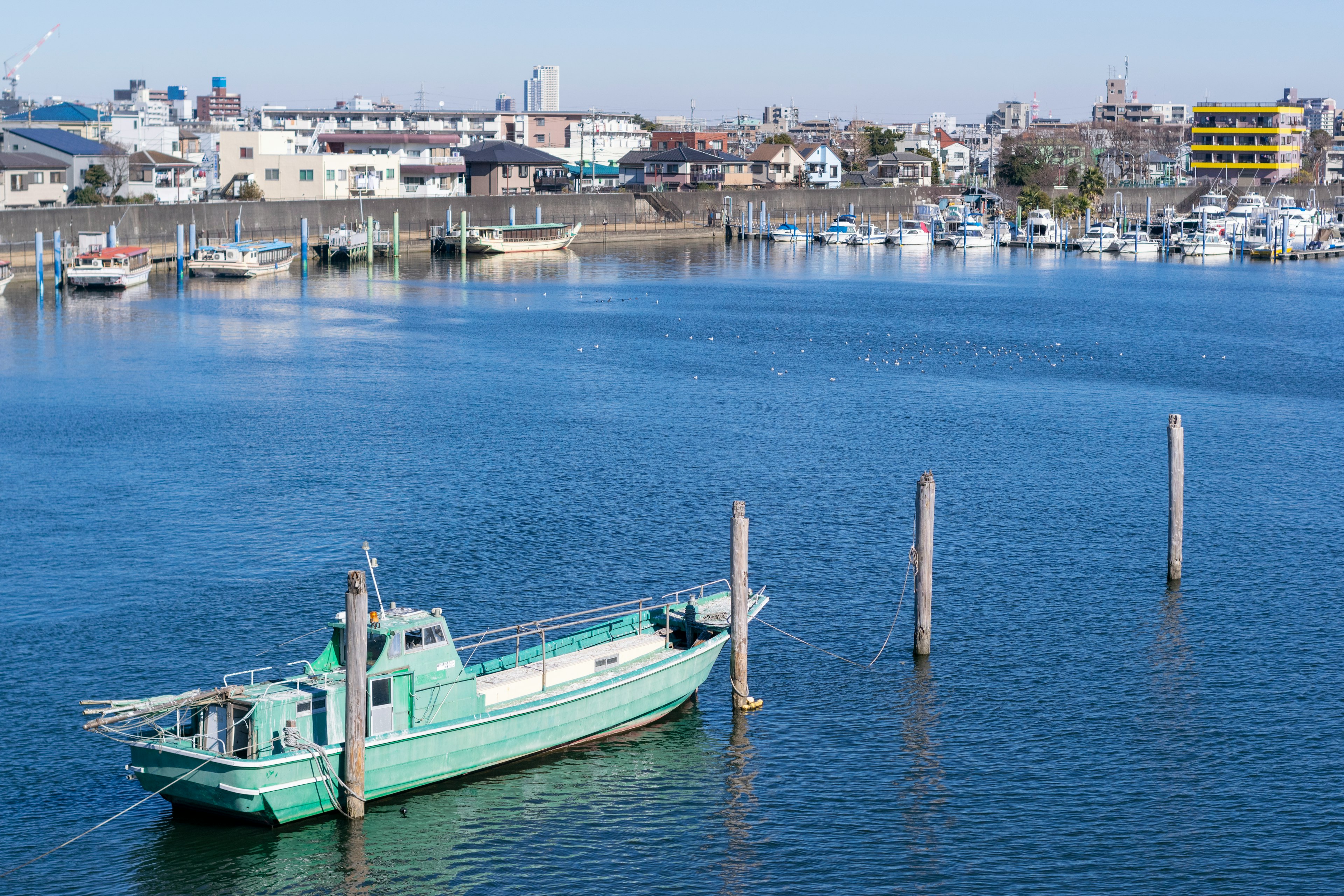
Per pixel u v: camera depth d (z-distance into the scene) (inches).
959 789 1830.7
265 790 1641.2
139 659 2213.3
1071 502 3211.1
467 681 1793.8
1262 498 3255.4
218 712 1689.2
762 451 3727.9
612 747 1941.4
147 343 5634.8
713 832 1727.4
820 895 1599.4
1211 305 7741.1
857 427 4087.1
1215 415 4362.7
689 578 2630.4
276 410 4269.2
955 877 1631.4
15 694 2079.2
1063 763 1902.1
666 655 2055.9
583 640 2052.2
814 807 1786.4
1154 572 2691.9
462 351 5610.2
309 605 2461.9
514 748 1843.0
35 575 2613.2
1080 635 2363.4
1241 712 2058.3
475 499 3186.5
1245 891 1601.9
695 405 4443.9
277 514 3038.9
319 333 6077.8
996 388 4859.7
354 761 1681.8
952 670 2214.6
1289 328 6722.4
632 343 5895.7
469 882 1622.8
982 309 7455.7
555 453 3690.9
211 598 2495.1
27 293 7062.0
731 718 2042.3
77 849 1670.8
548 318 6752.0
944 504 3189.0
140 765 1692.9
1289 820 1750.7
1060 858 1669.5
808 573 2682.1
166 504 3122.5
